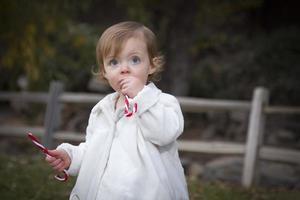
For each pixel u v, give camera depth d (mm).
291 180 6824
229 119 11234
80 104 8297
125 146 2629
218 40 12641
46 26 9016
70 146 2750
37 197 4855
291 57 12055
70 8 10125
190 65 11633
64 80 11734
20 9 8422
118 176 2562
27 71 9602
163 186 2557
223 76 12305
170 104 2686
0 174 5824
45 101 8500
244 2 11719
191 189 5469
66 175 2736
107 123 2766
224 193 5441
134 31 2715
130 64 2682
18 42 8773
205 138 10977
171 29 10750
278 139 10180
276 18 14438
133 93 2650
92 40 12039
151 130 2564
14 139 9453
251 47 12727
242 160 7570
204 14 11742
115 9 14125
